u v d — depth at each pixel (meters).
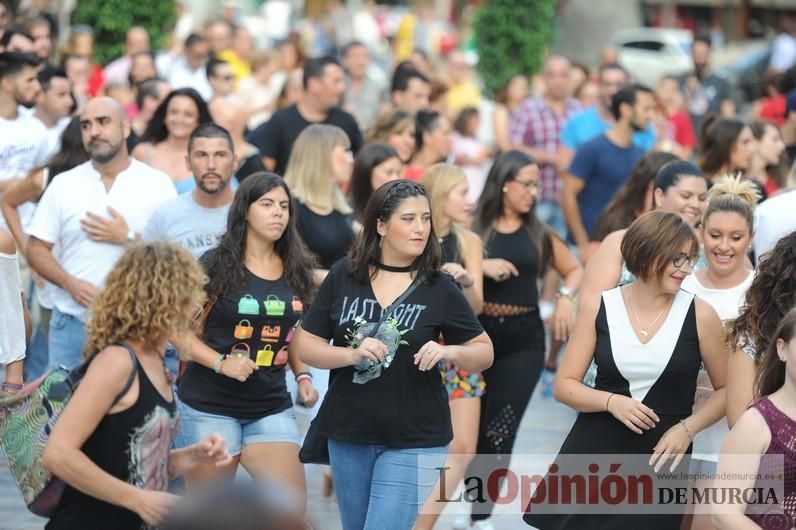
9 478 22.06
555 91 39.84
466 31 81.69
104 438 12.91
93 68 43.53
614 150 30.22
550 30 63.47
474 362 15.91
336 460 16.14
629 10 96.12
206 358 17.03
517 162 21.05
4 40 30.89
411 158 27.58
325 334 16.17
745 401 14.80
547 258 21.67
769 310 14.64
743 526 12.87
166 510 12.59
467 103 47.31
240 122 27.88
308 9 100.12
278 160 29.38
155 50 49.22
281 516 12.57
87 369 13.02
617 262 17.78
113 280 13.05
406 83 36.00
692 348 15.27
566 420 27.70
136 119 34.31
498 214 21.20
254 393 17.36
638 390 15.34
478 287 19.77
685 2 125.00
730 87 48.34
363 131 36.91
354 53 42.78
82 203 21.06
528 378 20.73
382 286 16.02
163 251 13.12
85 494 13.12
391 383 15.77
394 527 15.75
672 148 38.28
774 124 26.50
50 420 13.16
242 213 17.55
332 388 16.14
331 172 21.73
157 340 13.12
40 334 24.83
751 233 17.03
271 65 48.34
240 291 17.38
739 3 124.50
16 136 25.80
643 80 92.62
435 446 16.02
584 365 15.68
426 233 15.80
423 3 100.19
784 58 82.75
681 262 15.02
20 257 26.78
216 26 46.59
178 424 13.69
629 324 15.40
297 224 21.39
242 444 17.47
